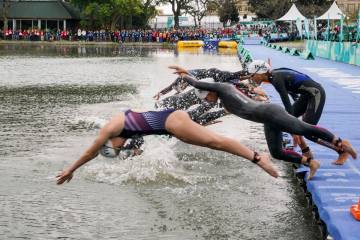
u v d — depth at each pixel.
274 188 7.56
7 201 6.92
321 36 50.94
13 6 70.19
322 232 5.84
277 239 5.79
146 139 9.13
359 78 19.97
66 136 10.80
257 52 37.78
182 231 6.00
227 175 8.13
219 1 98.75
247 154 5.62
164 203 6.90
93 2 68.12
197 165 8.62
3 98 16.41
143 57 38.19
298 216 6.50
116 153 6.04
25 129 11.51
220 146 5.64
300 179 7.62
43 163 8.72
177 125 5.75
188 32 70.19
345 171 7.39
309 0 87.81
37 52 44.09
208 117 8.58
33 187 7.49
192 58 37.06
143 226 6.13
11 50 46.72
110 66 29.42
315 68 24.38
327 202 6.10
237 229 6.06
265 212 6.62
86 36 66.75
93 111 13.88
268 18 93.19
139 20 80.62
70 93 17.67
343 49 28.28
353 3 87.50
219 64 30.98
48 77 23.20
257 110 6.07
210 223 6.24
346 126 10.67
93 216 6.43
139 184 7.69
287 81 7.92
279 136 6.46
